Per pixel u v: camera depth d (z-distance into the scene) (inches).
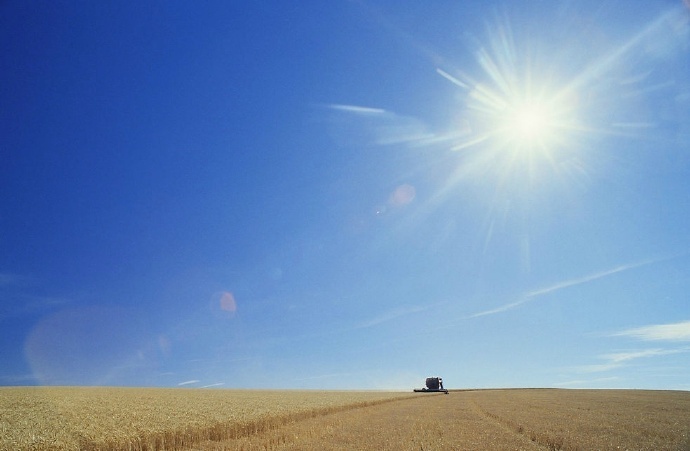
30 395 1660.9
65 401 1423.5
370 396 2492.6
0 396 1561.3
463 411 1603.1
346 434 941.8
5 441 698.2
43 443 693.9
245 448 781.9
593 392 3339.1
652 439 896.3
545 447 789.9
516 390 4143.7
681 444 836.0
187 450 785.6
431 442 834.8
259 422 1064.2
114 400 1533.0
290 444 814.5
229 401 1657.2
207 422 965.8
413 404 2026.3
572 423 1157.1
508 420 1234.6
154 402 1493.6
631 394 2903.5
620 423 1164.5
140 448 757.3
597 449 762.2
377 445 796.0
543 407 1802.4
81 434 763.4
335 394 2691.9
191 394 2230.6
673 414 1454.2
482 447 780.0
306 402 1729.8
